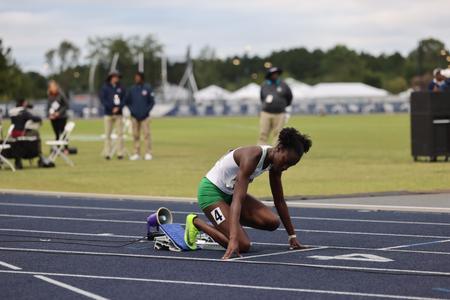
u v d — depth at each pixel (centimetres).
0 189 3136
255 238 1981
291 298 1334
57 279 1501
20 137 4009
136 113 4603
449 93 4150
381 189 3011
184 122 12062
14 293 1389
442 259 1677
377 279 1473
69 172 3853
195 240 1789
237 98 17838
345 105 17112
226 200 1770
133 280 1484
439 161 4209
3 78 11594
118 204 2691
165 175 3659
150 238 1939
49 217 2391
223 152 5319
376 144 6088
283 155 1667
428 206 2495
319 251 1780
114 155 5034
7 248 1848
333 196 2798
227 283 1449
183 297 1348
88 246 1870
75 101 19325
